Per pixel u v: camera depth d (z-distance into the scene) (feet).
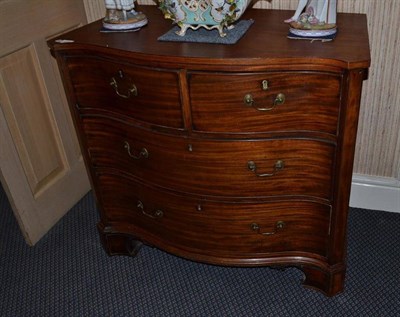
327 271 5.03
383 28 5.31
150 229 5.61
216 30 4.61
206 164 4.61
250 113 4.18
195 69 4.05
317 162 4.41
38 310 5.44
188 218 5.12
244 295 5.41
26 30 5.83
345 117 4.00
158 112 4.48
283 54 3.88
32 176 6.36
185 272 5.83
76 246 6.45
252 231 4.98
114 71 4.53
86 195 7.57
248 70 3.93
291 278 5.61
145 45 4.37
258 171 4.54
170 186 4.97
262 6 5.66
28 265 6.17
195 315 5.19
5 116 5.72
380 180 6.40
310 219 4.83
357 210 6.66
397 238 6.08
